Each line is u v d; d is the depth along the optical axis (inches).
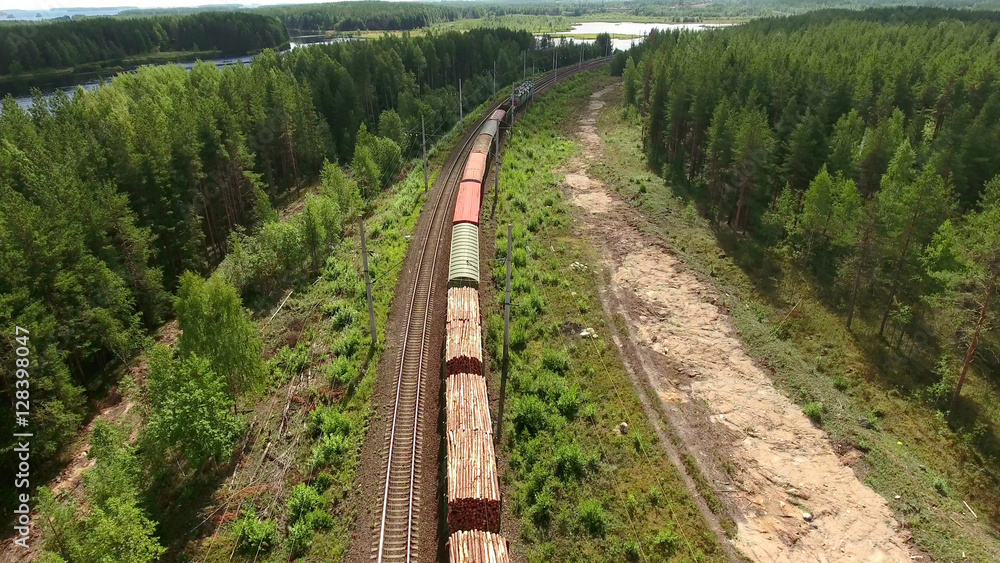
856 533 1071.6
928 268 1608.0
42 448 1227.2
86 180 1870.1
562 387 1358.3
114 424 1169.4
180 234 2047.2
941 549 1040.8
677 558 991.6
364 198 2581.2
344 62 3821.4
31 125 2346.2
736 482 1170.0
